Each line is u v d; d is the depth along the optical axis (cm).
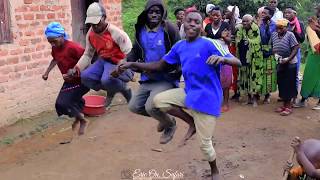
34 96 763
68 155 586
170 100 419
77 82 518
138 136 654
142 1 1688
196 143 623
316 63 762
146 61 443
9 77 709
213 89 423
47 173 530
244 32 780
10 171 538
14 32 711
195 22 405
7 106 709
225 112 771
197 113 429
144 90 449
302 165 317
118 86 475
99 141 634
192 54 409
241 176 514
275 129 680
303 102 804
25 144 631
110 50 469
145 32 440
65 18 819
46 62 780
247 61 784
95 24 453
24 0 723
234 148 603
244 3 1215
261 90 795
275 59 780
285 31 741
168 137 453
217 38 740
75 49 510
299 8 1488
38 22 757
